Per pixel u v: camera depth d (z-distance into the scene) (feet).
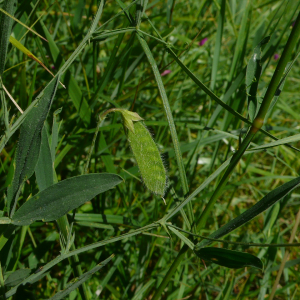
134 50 1.26
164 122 1.22
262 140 1.64
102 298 1.15
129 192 1.34
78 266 0.94
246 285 1.20
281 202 1.20
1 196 1.00
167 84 1.57
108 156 1.18
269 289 1.19
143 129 0.81
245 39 1.27
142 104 1.47
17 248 1.00
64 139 1.18
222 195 1.62
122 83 1.20
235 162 0.83
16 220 0.81
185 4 2.06
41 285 1.13
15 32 1.08
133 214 1.37
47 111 0.79
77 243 1.20
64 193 0.80
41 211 0.81
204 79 1.74
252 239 1.29
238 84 1.20
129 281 1.17
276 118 2.06
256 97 0.86
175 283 1.18
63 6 1.45
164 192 0.83
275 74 0.76
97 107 1.24
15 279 0.86
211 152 1.81
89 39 0.87
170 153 1.24
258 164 1.90
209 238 0.83
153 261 1.26
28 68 1.27
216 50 1.29
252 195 1.70
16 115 1.16
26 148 0.80
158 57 1.80
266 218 1.23
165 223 0.86
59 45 1.42
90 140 1.22
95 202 1.22
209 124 1.23
